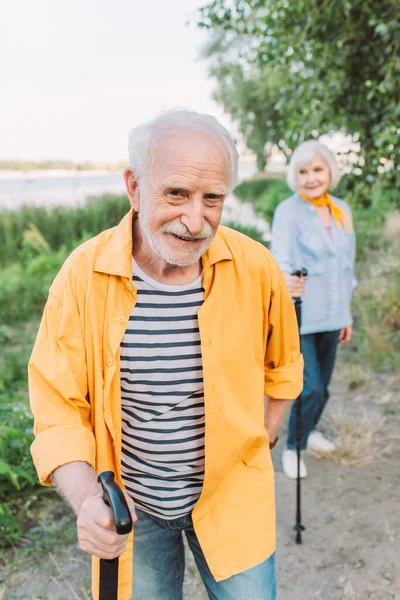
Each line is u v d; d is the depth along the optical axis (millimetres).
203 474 1577
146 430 1521
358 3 4188
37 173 65312
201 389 1501
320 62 4562
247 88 24391
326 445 3693
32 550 2826
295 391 1778
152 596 1652
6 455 3225
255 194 26875
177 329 1476
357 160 4730
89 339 1472
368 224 10469
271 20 4660
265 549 1542
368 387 4773
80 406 1474
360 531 2922
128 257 1449
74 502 1290
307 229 3201
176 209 1358
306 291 3203
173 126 1344
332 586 2559
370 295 6695
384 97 4262
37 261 9984
